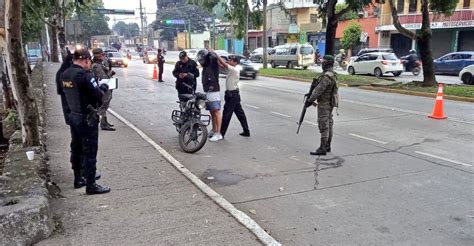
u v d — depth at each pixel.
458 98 14.71
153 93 16.41
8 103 10.76
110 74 9.22
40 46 44.25
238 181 6.09
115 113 11.67
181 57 9.08
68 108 5.48
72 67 5.05
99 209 4.83
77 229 4.31
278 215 4.89
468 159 7.16
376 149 7.87
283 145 8.23
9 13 6.14
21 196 4.32
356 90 18.28
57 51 34.66
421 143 8.31
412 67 27.23
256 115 11.69
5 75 10.72
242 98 15.30
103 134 8.84
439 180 6.08
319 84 7.31
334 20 20.97
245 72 23.75
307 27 51.53
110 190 5.45
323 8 21.53
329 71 7.36
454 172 6.45
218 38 71.44
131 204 5.00
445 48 35.72
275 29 57.62
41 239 4.06
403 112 12.11
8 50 6.32
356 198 5.40
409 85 18.27
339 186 5.85
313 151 7.72
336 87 7.43
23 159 5.71
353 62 27.95
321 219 4.77
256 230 4.32
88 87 4.96
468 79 19.94
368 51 31.27
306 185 5.90
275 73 26.23
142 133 8.95
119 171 6.26
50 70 24.03
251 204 5.22
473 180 6.08
